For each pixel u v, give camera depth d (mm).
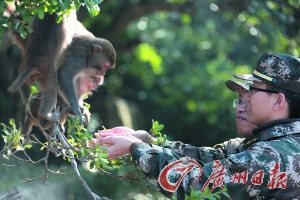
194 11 22781
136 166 6598
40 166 18828
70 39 8523
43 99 7840
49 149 6148
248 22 21703
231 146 7598
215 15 23828
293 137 6328
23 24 5867
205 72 30750
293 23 17875
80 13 20906
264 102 6668
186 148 7430
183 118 30344
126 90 29188
